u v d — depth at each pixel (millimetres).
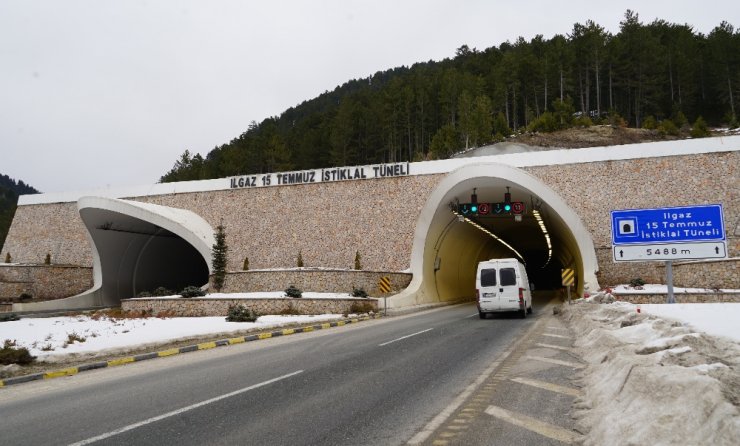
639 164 33312
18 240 51406
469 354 11516
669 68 94062
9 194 179375
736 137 31375
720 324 8977
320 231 41219
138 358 12867
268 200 43344
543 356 10742
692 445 3680
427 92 101500
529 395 7156
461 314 26812
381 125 95375
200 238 40250
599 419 5352
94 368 11703
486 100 87500
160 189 47188
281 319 23828
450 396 7301
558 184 34938
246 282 36406
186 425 6113
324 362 10953
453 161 38875
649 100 91062
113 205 40656
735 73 85688
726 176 31125
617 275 32156
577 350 11328
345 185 41500
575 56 96938
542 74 95375
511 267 23172
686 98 90438
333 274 34531
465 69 117375
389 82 115125
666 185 32406
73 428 6184
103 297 46188
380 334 16922
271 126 105938
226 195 44750
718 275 24344
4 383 9883
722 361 5773
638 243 15133
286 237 41969
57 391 8953
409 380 8617
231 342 16094
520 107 103375
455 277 50438
